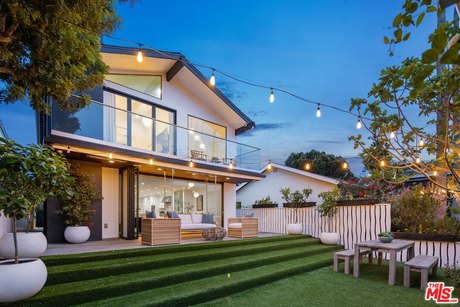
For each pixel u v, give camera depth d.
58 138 7.02
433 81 3.74
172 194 11.48
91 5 4.43
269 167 12.70
